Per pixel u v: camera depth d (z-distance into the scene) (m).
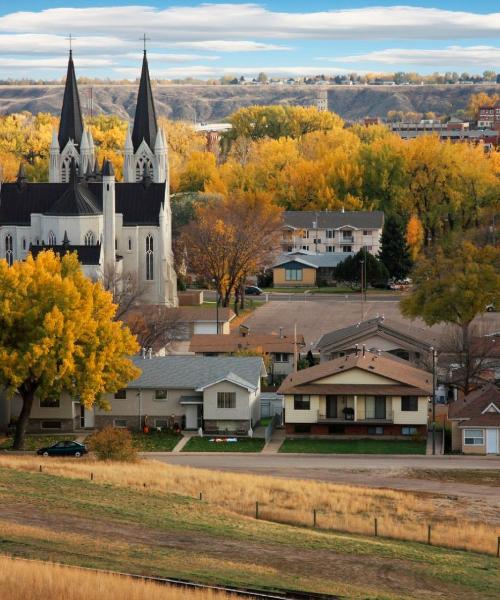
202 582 140.75
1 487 191.88
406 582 153.38
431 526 190.25
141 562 149.12
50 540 156.00
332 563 160.25
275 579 147.00
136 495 195.38
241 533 173.12
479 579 157.38
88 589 126.94
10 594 124.31
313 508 198.12
